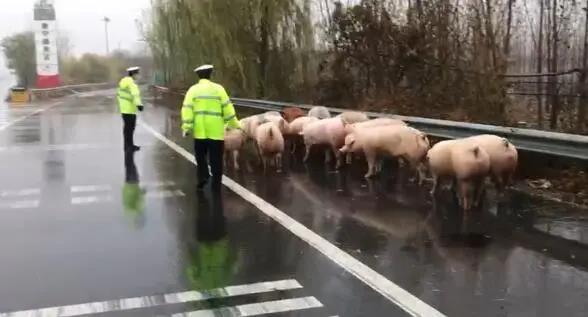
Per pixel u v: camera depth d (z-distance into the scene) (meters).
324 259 6.32
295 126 13.45
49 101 45.31
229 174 11.42
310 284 5.61
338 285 5.58
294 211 8.42
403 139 10.11
